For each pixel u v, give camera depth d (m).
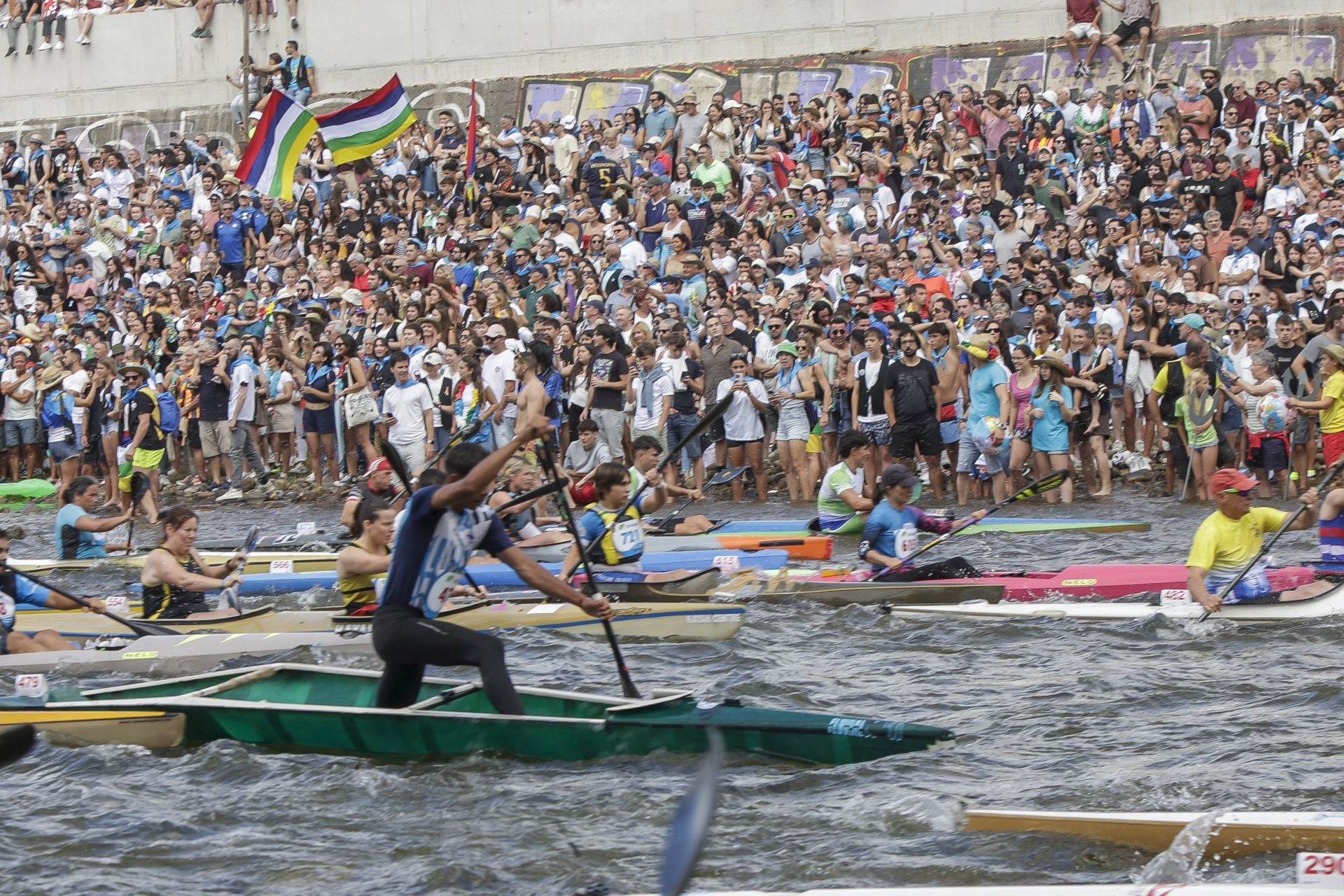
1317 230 71.38
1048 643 41.75
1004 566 55.12
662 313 77.62
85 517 60.28
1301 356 63.56
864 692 36.91
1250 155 77.69
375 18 122.19
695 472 73.50
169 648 41.97
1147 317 68.38
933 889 22.38
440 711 31.33
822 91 107.94
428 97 121.12
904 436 68.38
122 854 26.45
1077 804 27.58
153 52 130.00
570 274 82.56
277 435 84.56
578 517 65.75
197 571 46.66
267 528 72.31
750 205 86.38
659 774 30.12
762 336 74.62
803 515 68.31
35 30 134.00
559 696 32.94
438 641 30.72
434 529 30.45
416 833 27.12
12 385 89.25
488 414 71.56
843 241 80.19
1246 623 42.50
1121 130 84.75
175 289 96.19
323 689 34.84
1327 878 21.69
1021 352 66.50
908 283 75.31
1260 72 94.69
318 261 97.19
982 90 102.25
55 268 107.19
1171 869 24.47
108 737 32.94
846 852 25.58
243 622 44.47
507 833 26.98
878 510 49.75
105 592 56.25
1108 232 73.81
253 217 102.62
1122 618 43.78
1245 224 73.69
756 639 43.72
